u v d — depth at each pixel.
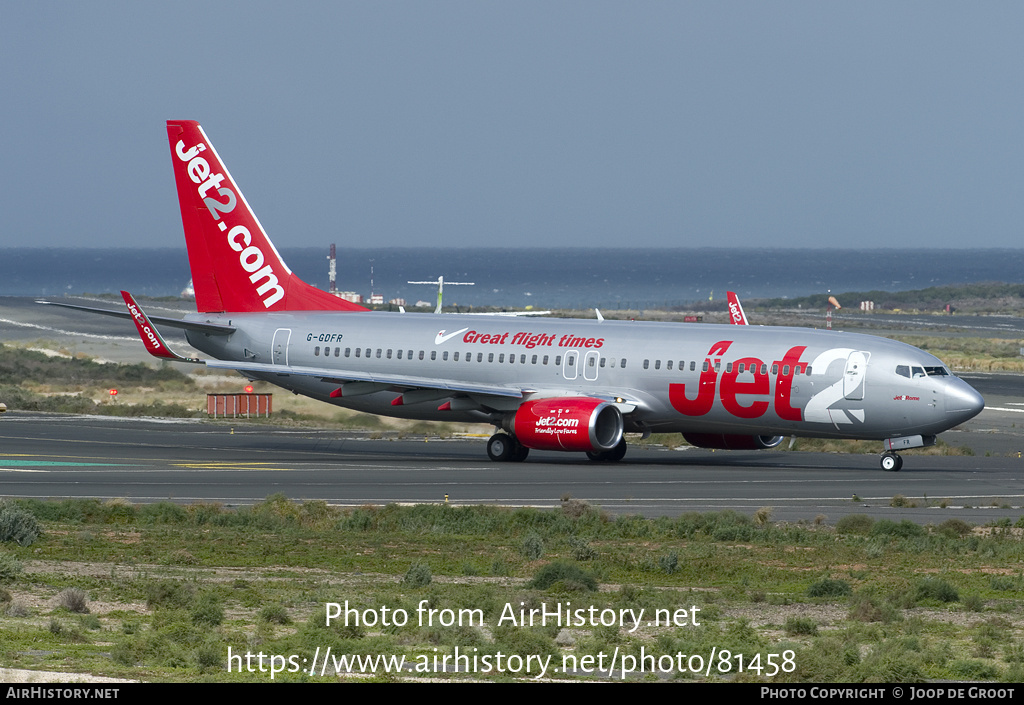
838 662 74.81
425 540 127.31
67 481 173.25
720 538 130.12
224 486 169.88
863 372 184.00
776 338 192.88
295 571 110.06
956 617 92.69
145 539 125.38
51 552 116.00
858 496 162.38
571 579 102.62
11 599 91.69
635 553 121.00
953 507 153.88
